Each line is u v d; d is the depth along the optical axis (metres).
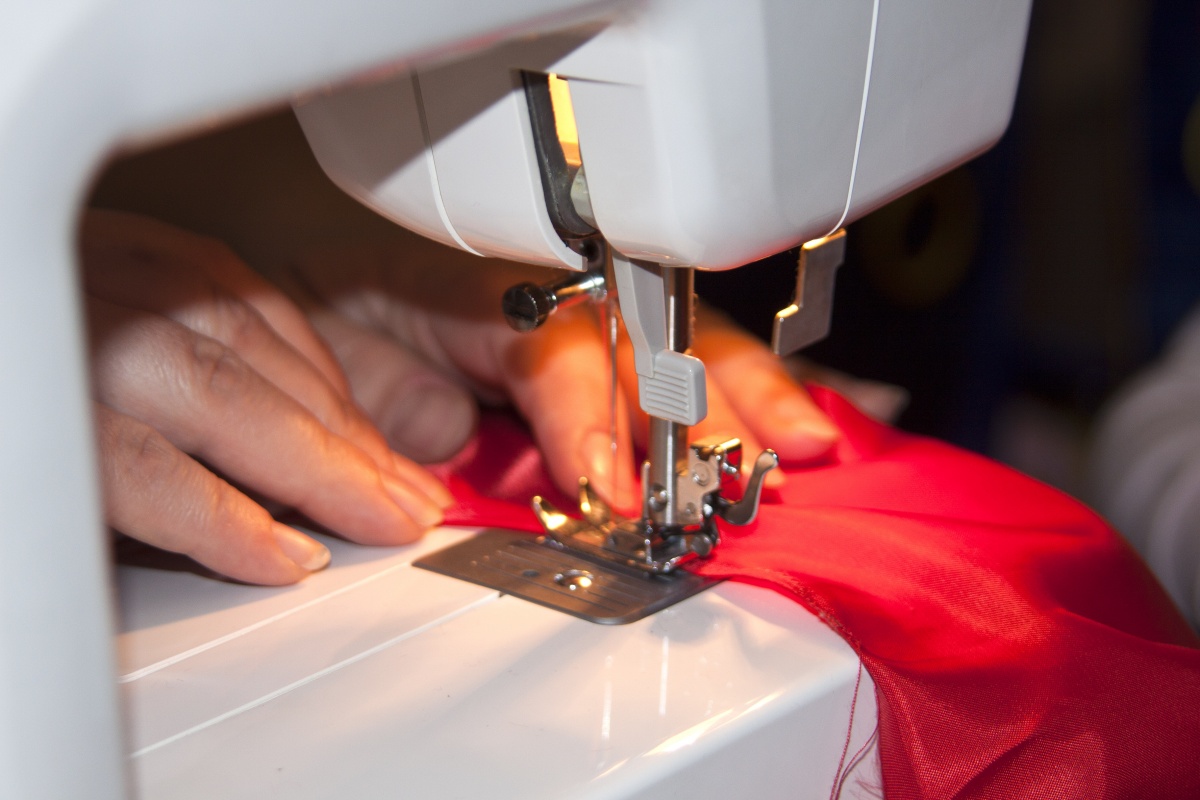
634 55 0.45
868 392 1.02
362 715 0.52
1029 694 0.56
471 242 0.56
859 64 0.52
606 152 0.48
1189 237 1.94
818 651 0.56
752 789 0.52
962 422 1.86
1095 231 2.00
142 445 0.61
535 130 0.51
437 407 0.86
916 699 0.54
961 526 0.70
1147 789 0.56
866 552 0.66
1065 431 2.21
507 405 0.96
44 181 0.25
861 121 0.54
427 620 0.60
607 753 0.48
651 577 0.64
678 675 0.54
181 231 0.85
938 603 0.62
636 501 0.73
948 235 1.79
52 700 0.29
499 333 0.88
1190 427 1.19
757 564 0.64
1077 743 0.56
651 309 0.58
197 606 0.64
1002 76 0.64
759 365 0.87
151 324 0.65
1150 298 1.99
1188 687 0.58
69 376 0.27
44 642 0.28
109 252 0.73
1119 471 1.25
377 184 0.56
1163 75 1.87
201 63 0.27
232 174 1.24
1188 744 0.57
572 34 0.45
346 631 0.60
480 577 0.65
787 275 1.39
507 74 0.49
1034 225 2.04
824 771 0.55
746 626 0.59
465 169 0.53
